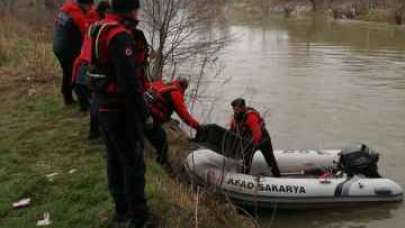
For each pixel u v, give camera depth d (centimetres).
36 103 916
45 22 2217
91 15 774
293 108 1504
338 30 3922
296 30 3978
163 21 1076
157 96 714
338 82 1895
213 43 1377
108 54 429
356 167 899
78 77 693
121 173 488
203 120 1188
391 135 1258
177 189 619
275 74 2039
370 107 1528
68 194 581
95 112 455
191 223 539
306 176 935
